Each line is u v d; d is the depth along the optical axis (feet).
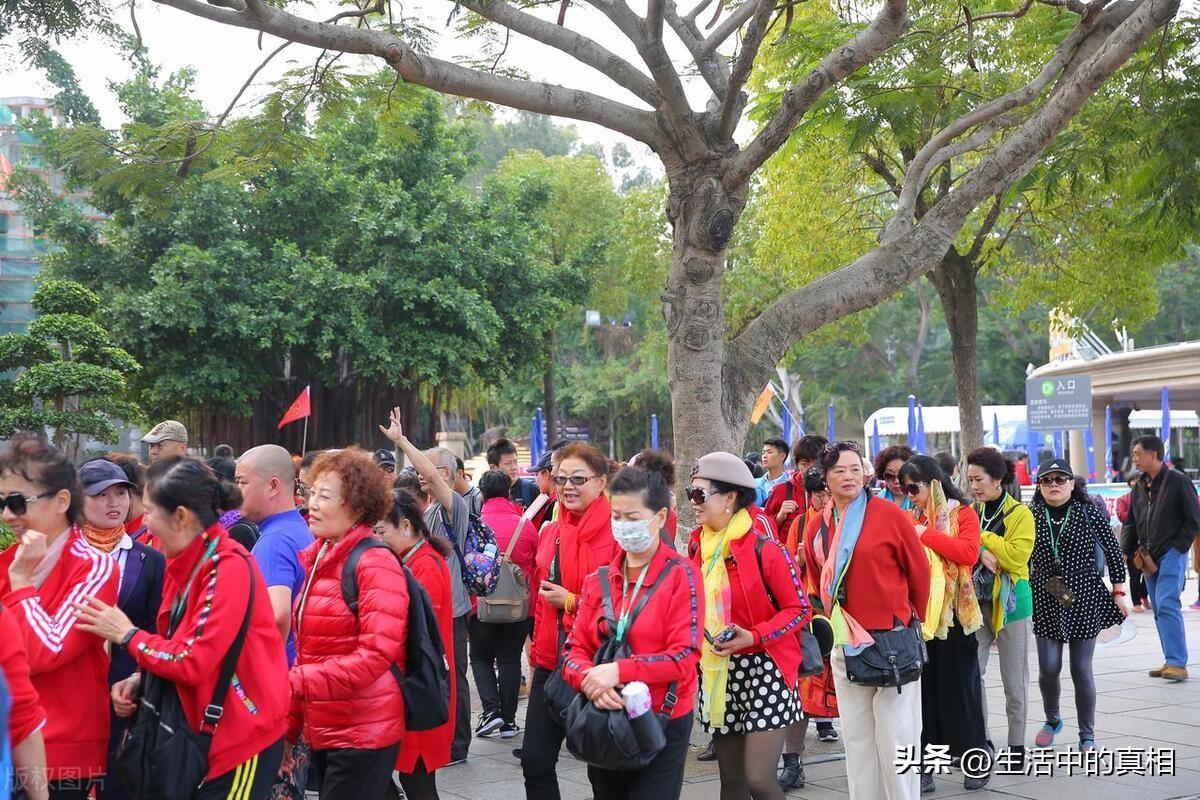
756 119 42.34
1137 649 39.63
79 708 14.21
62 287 52.85
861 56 25.03
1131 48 26.37
